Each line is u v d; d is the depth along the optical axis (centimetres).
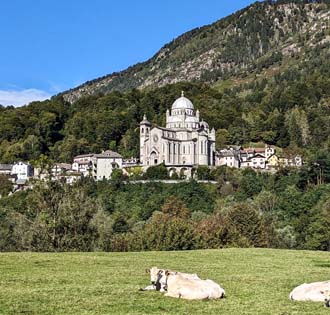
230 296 2950
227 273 3978
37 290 3031
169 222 8225
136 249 7950
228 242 8494
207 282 2920
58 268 4084
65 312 2488
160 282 3008
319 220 11744
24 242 8244
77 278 3544
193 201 19600
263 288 3250
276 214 14938
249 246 8512
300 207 15562
